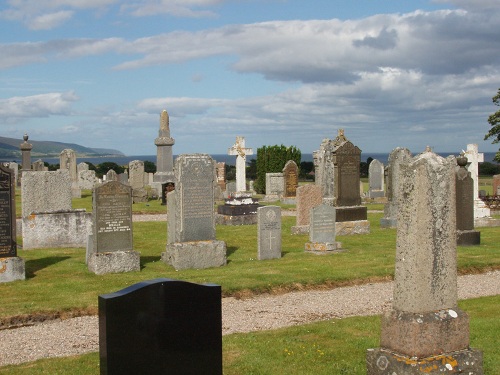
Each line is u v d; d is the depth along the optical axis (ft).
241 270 56.24
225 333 38.52
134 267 56.59
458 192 71.61
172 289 23.97
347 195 84.28
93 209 55.98
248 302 46.98
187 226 59.00
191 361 24.49
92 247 57.41
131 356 23.17
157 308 23.65
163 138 138.10
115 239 56.54
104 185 55.77
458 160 72.59
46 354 34.88
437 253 25.89
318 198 84.89
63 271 56.18
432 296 25.77
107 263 55.47
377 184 141.18
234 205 96.84
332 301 47.19
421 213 25.57
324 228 68.69
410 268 25.71
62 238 74.08
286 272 55.01
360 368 31.09
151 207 117.80
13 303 44.24
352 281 53.52
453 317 25.80
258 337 36.73
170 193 61.52
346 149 83.82
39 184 75.66
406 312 25.77
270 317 42.55
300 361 32.35
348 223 83.10
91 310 43.57
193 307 24.45
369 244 74.28
